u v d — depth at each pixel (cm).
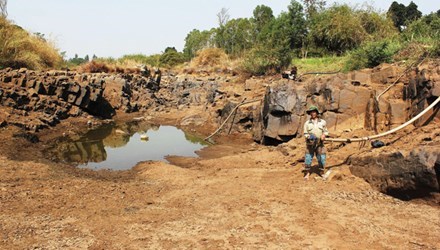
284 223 564
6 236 509
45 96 1594
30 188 707
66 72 2005
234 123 1501
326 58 2028
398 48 1312
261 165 961
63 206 627
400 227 549
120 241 508
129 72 2633
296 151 991
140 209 625
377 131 903
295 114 1138
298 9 2516
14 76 1566
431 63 941
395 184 668
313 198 665
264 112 1271
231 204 643
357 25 2198
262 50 2105
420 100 823
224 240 512
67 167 941
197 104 2173
